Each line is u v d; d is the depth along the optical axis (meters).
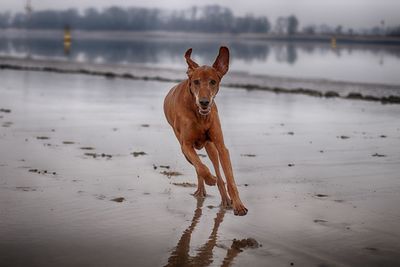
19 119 16.17
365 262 5.82
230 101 22.59
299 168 10.43
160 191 8.67
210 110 7.23
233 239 6.51
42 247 6.10
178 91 7.97
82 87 27.09
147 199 8.19
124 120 16.61
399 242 6.42
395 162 11.08
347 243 6.39
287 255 6.01
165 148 12.27
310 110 20.05
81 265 5.62
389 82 33.56
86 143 12.70
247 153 11.88
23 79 30.86
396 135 14.64
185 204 7.99
